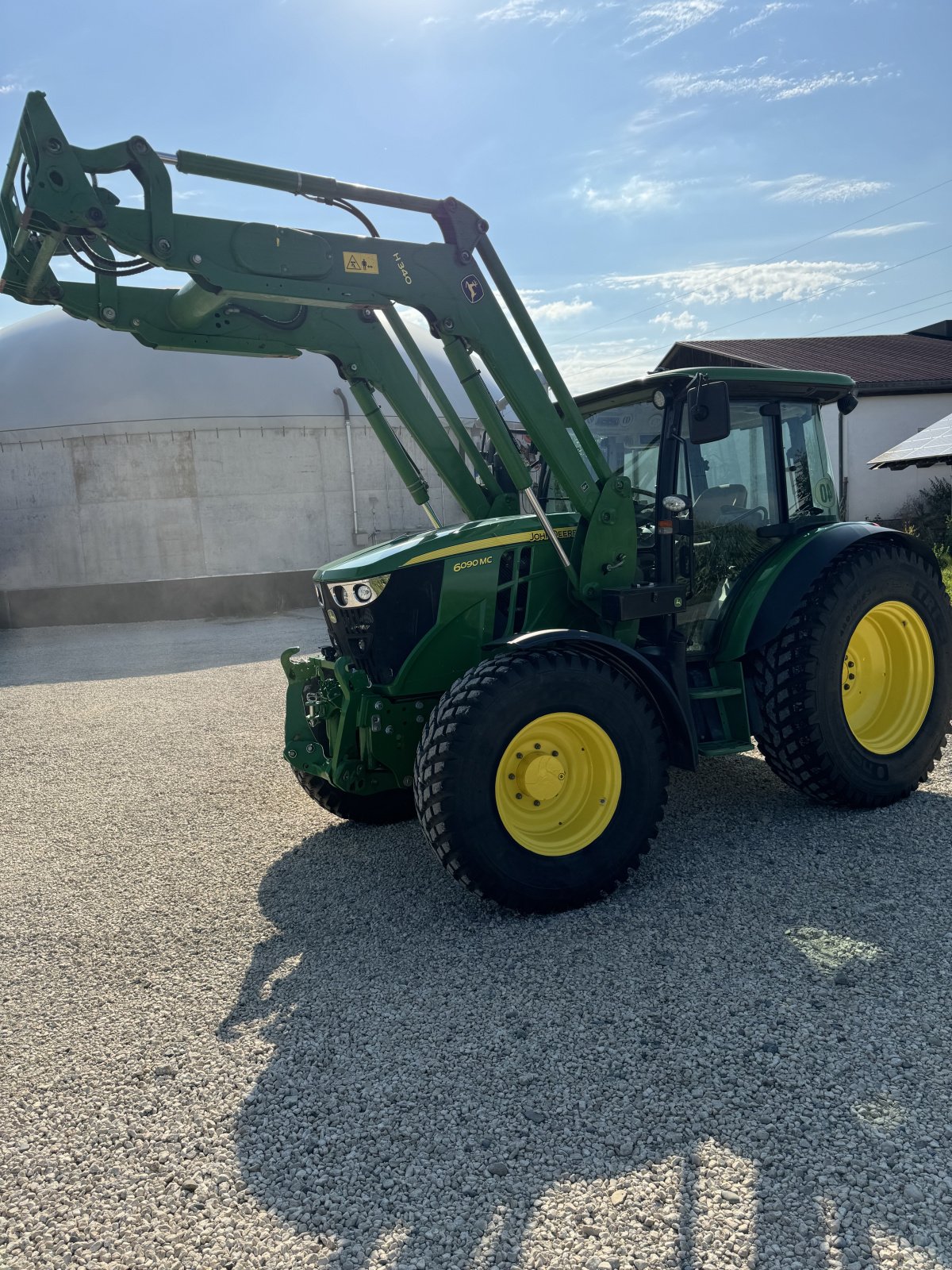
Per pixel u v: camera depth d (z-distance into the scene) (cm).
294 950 334
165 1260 192
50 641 1382
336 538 1822
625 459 440
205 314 375
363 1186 209
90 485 1739
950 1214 188
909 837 395
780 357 2709
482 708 332
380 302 354
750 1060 244
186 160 318
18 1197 214
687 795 470
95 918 374
